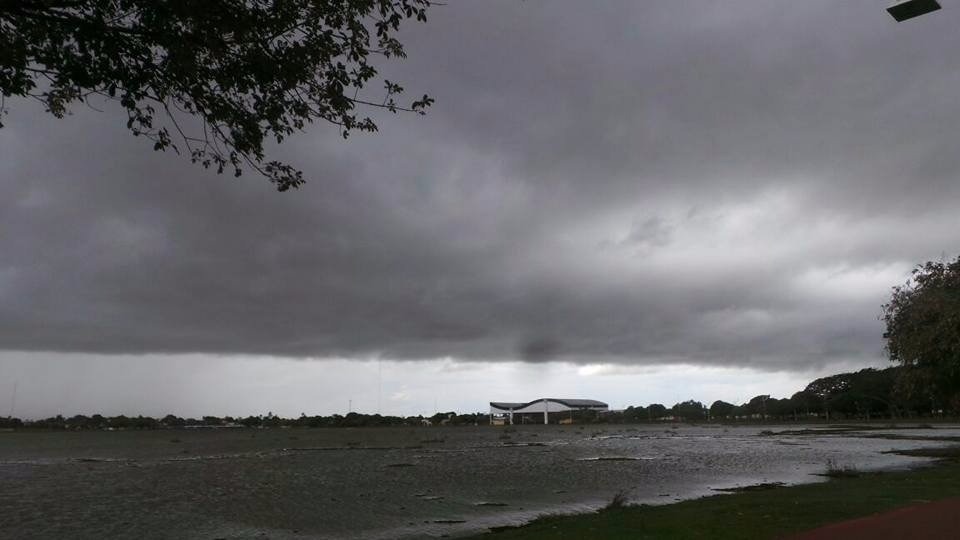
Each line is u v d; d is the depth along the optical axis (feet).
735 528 46.21
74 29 32.01
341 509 92.99
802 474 127.24
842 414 627.46
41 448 333.01
